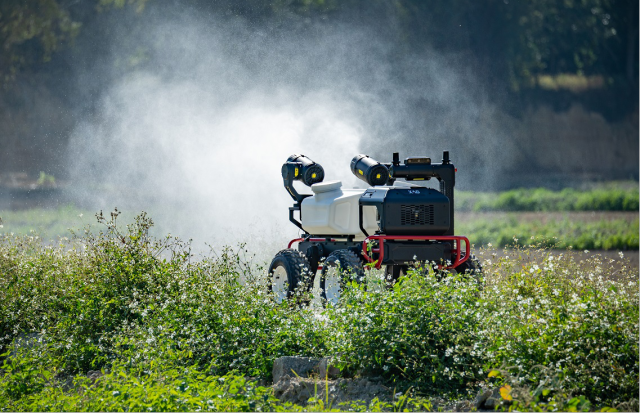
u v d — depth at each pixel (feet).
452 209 91.25
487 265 78.89
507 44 488.02
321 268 94.38
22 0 401.90
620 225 248.11
